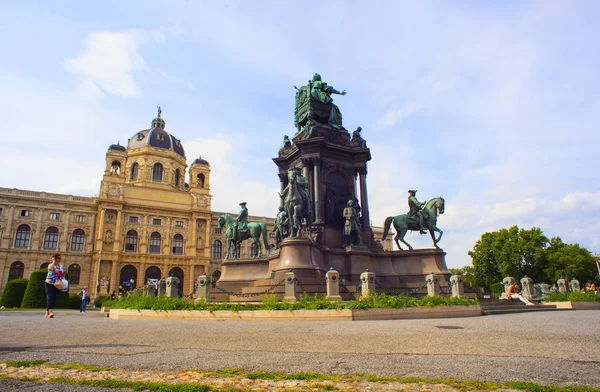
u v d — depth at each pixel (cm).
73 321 1236
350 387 394
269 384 408
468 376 438
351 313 1209
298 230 1956
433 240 2234
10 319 1292
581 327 952
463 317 1343
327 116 2555
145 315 1457
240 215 2397
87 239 7712
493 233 6650
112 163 8506
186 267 8212
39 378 430
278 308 1291
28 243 7388
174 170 9138
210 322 1198
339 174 2453
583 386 393
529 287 2336
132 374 454
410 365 500
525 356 558
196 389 379
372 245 2336
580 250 6328
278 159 2536
